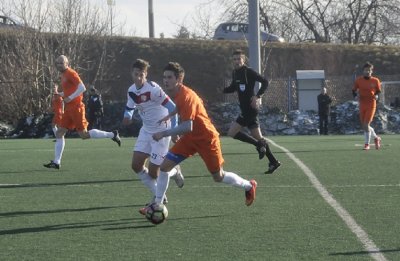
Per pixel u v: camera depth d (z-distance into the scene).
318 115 59.31
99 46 78.56
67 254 12.43
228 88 24.42
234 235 13.84
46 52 67.44
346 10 117.56
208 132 15.17
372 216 15.64
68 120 25.88
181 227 14.73
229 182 15.87
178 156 15.18
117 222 15.34
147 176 17.19
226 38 97.81
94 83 73.69
